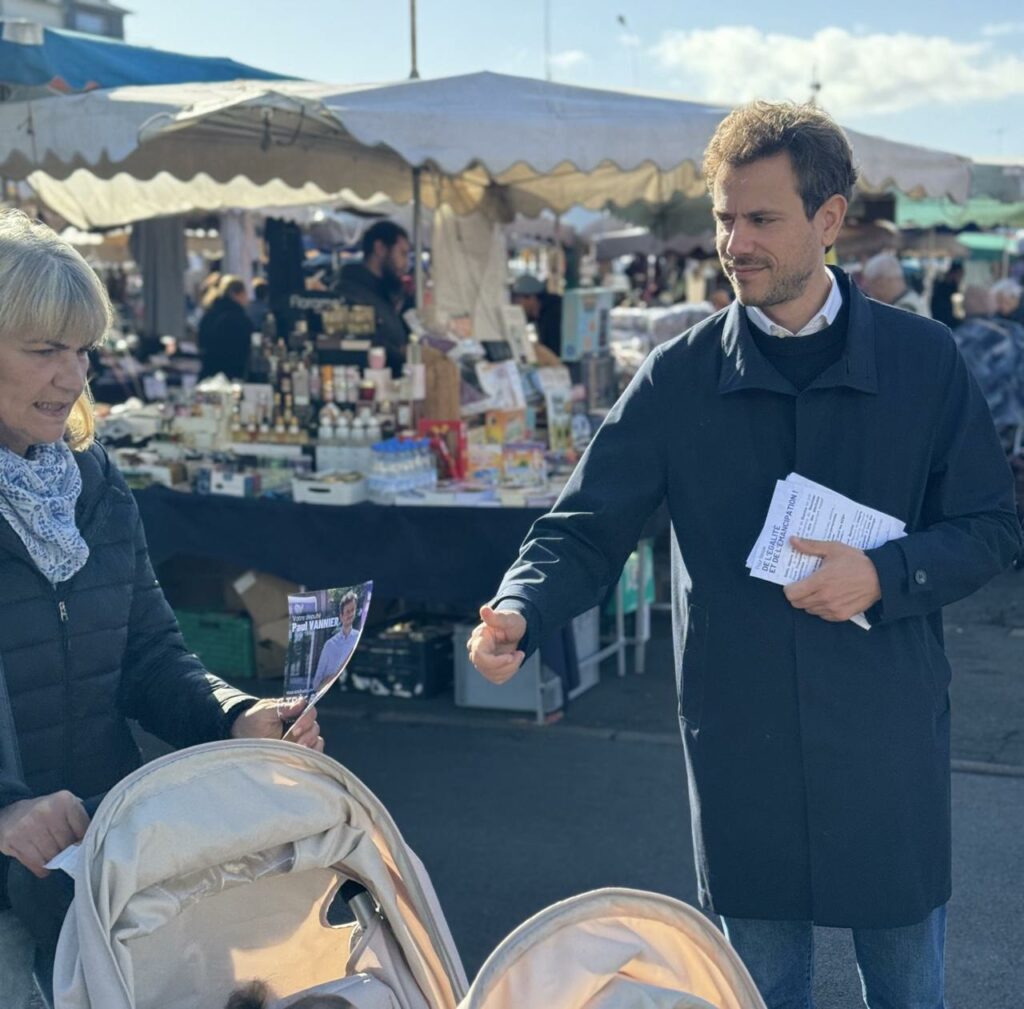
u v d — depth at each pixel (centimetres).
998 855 435
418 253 713
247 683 625
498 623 211
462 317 767
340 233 1296
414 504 555
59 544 195
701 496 221
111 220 927
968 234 2116
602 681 631
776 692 215
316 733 204
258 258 1398
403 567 556
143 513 598
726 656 219
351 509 559
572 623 575
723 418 220
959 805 480
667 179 824
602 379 839
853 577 206
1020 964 365
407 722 577
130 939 168
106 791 208
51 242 188
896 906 215
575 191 836
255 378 647
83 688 202
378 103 549
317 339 621
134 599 219
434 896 193
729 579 219
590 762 525
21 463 192
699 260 1672
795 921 228
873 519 213
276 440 620
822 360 217
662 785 501
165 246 1172
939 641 227
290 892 189
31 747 198
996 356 986
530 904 403
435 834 457
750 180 203
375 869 186
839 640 214
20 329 182
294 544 571
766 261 205
